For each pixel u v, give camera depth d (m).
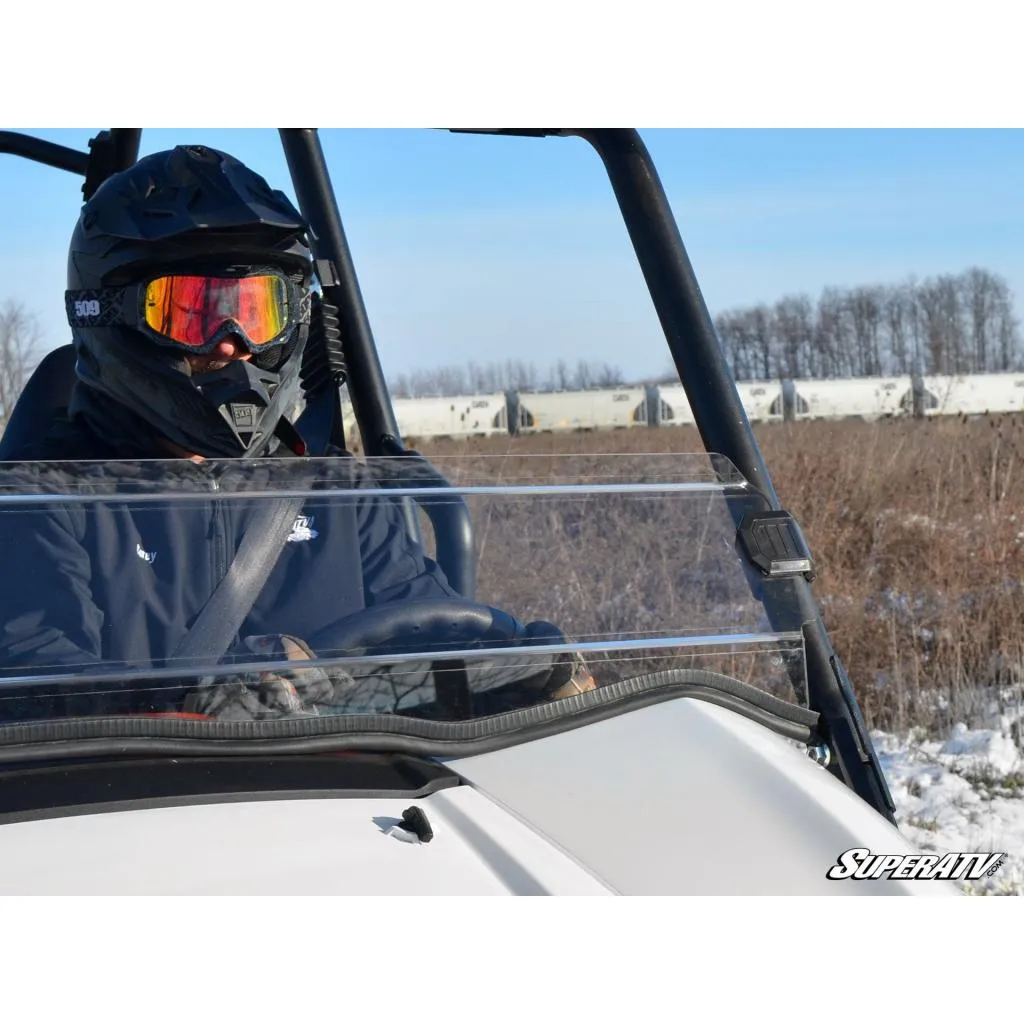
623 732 1.33
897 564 5.39
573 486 1.52
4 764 1.12
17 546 1.27
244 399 1.67
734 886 1.12
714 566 1.50
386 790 1.18
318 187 2.37
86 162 2.41
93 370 1.72
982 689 4.57
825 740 1.53
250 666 1.27
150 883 1.00
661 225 1.85
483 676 1.35
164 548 1.33
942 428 8.08
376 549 1.46
